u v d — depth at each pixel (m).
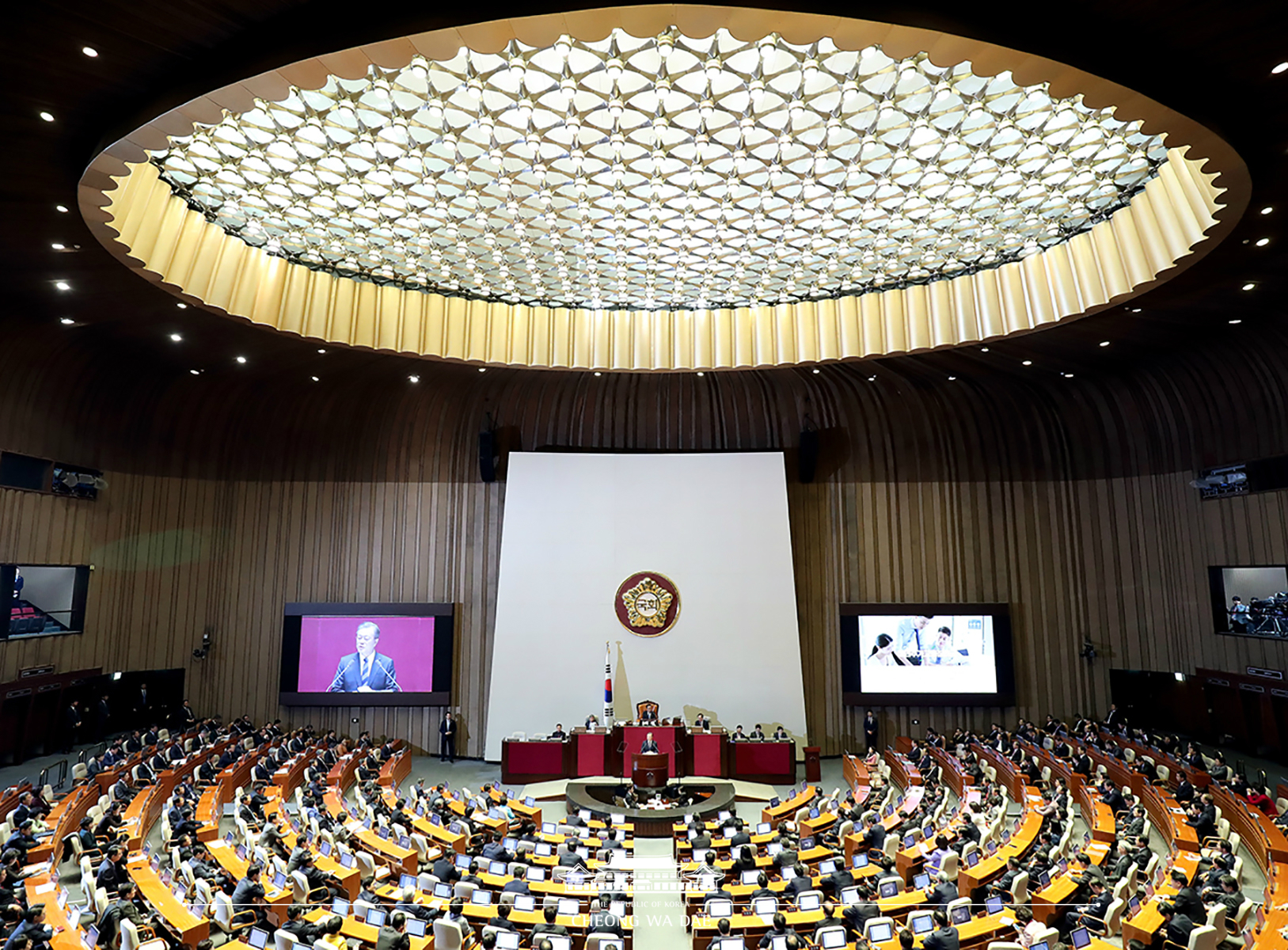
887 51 8.62
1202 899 8.96
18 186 11.34
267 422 22.45
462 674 22.38
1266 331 16.91
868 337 18.84
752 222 15.64
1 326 15.88
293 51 8.56
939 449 23.06
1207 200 12.15
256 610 22.23
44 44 8.51
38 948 7.63
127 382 19.73
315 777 16.25
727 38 10.17
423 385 22.25
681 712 21.33
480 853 12.46
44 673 17.70
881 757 20.59
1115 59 8.84
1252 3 8.02
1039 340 18.42
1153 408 20.70
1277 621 17.78
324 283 17.41
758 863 11.80
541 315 19.70
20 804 12.84
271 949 8.13
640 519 22.25
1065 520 22.28
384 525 22.84
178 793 13.90
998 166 13.42
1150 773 16.31
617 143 12.98
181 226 14.34
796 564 22.92
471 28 8.24
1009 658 21.83
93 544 19.28
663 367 19.78
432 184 14.06
